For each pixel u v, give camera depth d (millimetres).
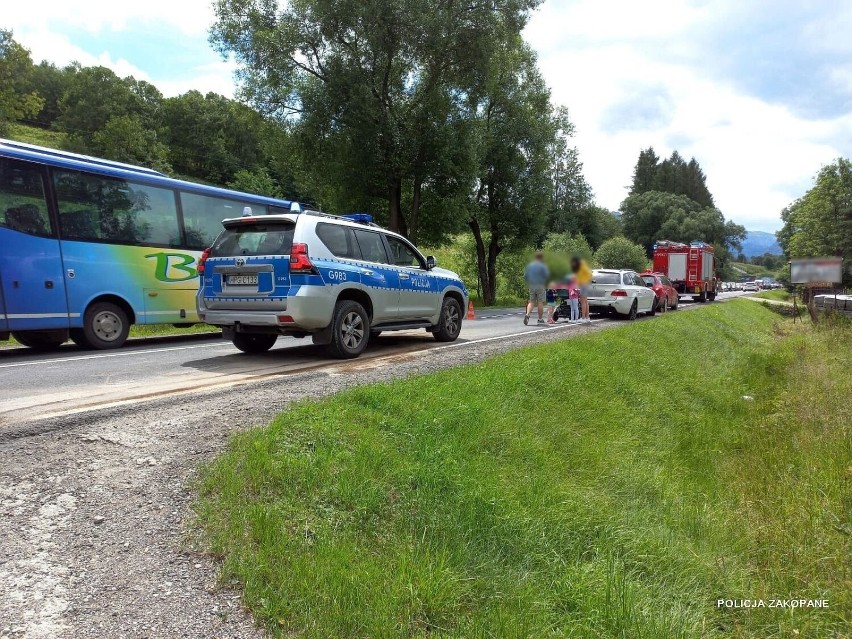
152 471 3504
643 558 3586
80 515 3020
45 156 9375
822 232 40594
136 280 10633
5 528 2869
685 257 33375
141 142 64250
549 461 4797
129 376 6719
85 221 9867
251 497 3189
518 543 3322
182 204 11625
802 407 8500
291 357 8352
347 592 2498
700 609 3188
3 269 8766
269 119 24828
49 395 5508
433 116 23656
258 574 2570
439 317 10086
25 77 32469
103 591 2463
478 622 2518
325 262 7777
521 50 30031
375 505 3258
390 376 6527
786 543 4195
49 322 9289
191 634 2252
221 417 4543
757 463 6332
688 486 5531
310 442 3908
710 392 9914
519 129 30750
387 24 21609
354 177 23938
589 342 10125
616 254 45438
